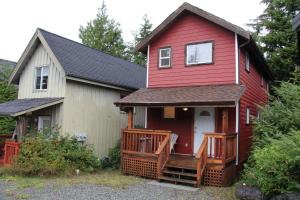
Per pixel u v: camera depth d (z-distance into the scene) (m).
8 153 12.09
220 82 12.13
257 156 7.61
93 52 18.05
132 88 16.38
